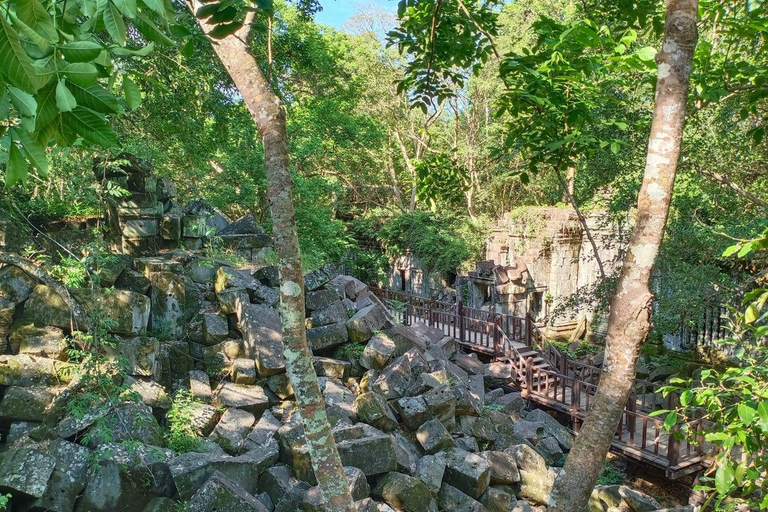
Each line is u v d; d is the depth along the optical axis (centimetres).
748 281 612
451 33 614
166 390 684
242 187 1638
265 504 568
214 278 859
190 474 516
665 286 1130
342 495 377
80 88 169
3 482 454
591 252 1836
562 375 1113
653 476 966
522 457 769
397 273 2427
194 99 1193
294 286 384
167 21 193
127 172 832
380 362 834
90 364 558
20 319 606
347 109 2316
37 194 830
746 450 293
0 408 532
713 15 617
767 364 350
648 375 1348
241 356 750
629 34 436
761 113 885
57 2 182
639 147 962
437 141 2662
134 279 724
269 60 403
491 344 1395
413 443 743
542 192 2380
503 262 1955
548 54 523
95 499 486
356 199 2916
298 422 655
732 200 1004
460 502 653
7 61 144
